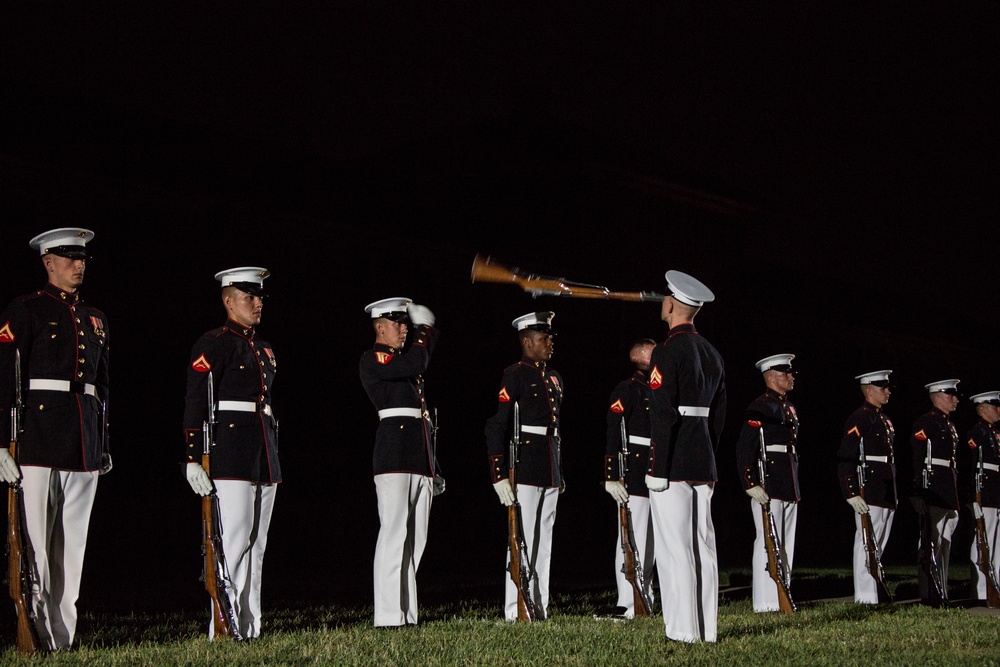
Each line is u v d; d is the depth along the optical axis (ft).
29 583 20.89
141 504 47.88
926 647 24.18
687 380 24.93
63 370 22.13
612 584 42.80
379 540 26.40
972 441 39.06
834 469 84.17
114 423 48.06
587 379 69.31
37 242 22.48
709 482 24.91
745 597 37.22
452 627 25.84
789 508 33.50
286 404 53.72
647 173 76.69
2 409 21.04
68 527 22.31
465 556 56.13
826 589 41.06
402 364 26.40
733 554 62.39
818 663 21.62
